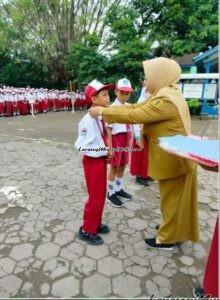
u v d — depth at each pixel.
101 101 2.67
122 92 3.59
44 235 3.01
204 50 16.31
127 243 2.90
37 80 24.27
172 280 2.39
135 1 17.56
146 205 3.78
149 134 2.60
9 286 2.29
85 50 17.19
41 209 3.60
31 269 2.48
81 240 2.92
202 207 3.75
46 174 4.94
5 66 23.77
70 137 8.40
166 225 2.70
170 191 2.60
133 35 16.78
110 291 2.25
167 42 16.84
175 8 15.77
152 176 2.63
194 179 2.57
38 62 22.95
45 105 17.34
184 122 2.46
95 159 2.69
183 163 2.44
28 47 21.25
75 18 20.42
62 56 21.55
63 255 2.68
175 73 2.50
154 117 2.39
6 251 2.73
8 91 14.60
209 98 13.64
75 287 2.29
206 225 3.29
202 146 1.82
